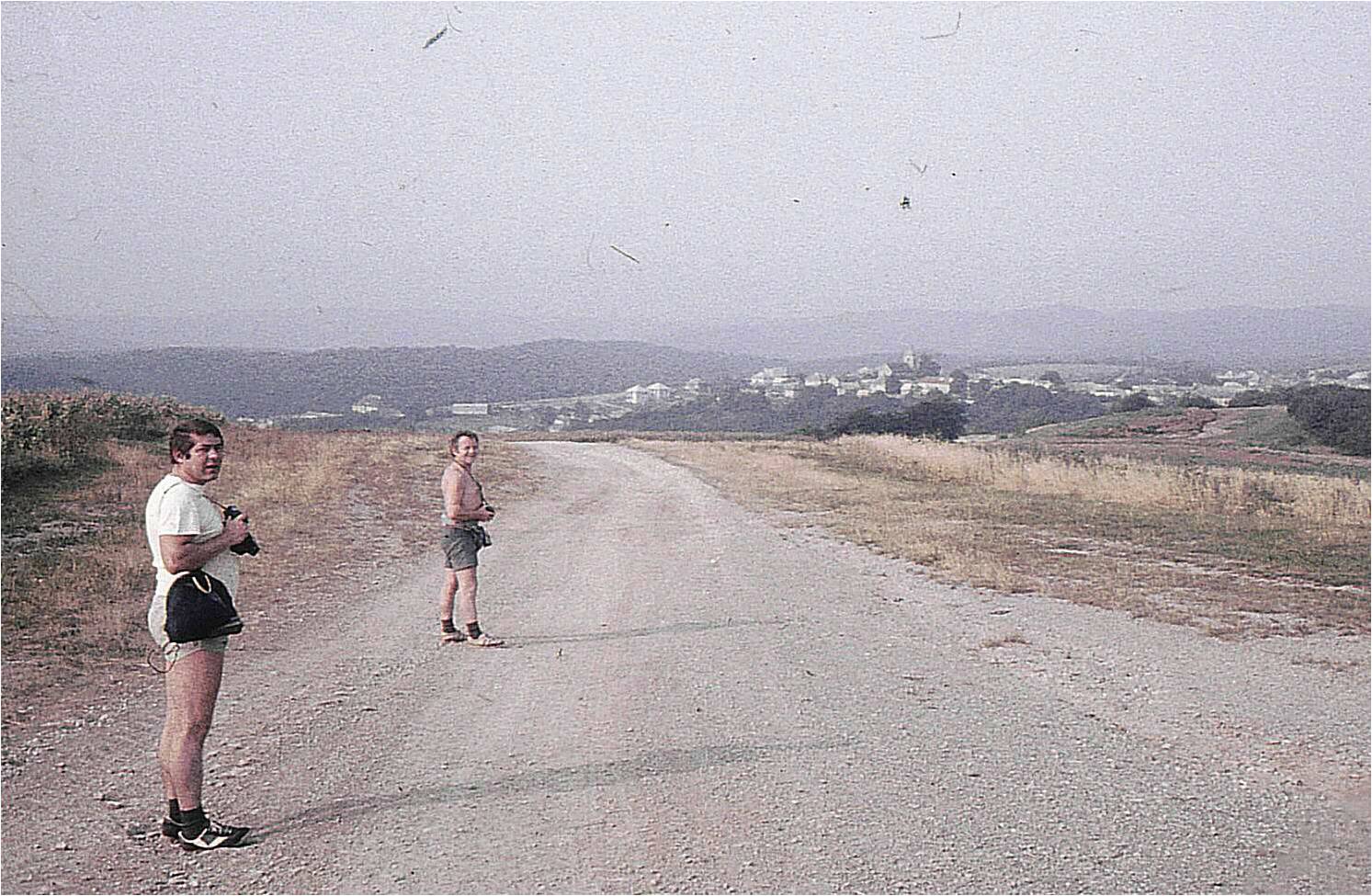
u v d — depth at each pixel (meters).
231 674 7.82
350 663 8.18
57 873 4.46
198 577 4.72
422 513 18.52
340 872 4.49
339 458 24.42
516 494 23.75
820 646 8.73
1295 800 5.33
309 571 12.35
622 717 6.70
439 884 4.38
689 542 15.56
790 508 19.88
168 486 4.71
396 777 5.62
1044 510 18.11
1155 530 15.10
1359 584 10.85
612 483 26.50
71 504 15.03
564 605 10.62
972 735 6.34
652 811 5.13
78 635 8.46
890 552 13.88
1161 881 4.43
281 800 5.30
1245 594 10.50
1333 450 38.47
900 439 36.84
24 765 5.76
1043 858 4.63
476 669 7.98
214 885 4.38
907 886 4.36
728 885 4.37
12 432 17.70
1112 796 5.37
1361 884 4.41
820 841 4.79
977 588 11.27
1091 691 7.34
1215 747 6.14
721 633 9.23
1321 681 7.52
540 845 4.75
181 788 4.68
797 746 6.11
